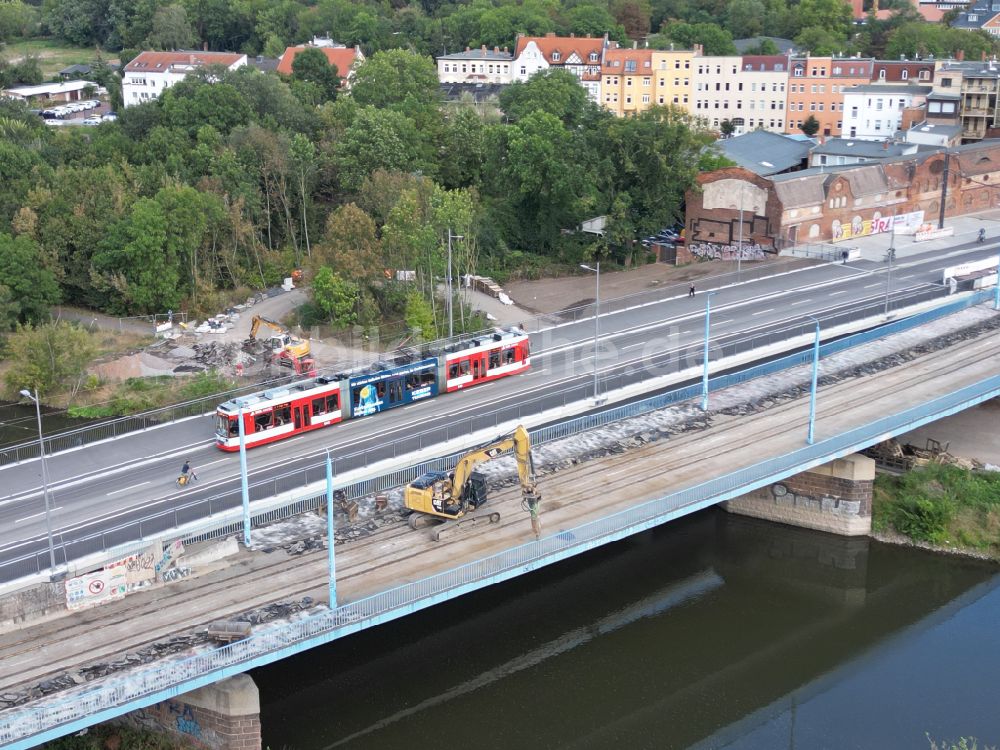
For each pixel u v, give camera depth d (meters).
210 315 121.56
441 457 75.50
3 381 108.12
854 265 136.12
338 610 57.28
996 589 80.25
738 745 63.00
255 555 65.50
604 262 142.25
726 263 140.25
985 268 129.88
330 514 57.41
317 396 88.12
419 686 66.94
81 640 56.94
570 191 140.38
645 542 86.06
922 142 176.00
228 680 55.84
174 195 122.06
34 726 49.16
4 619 57.41
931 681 69.06
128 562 60.97
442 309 117.88
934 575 81.75
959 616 76.81
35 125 163.50
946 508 85.56
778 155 173.50
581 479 76.31
